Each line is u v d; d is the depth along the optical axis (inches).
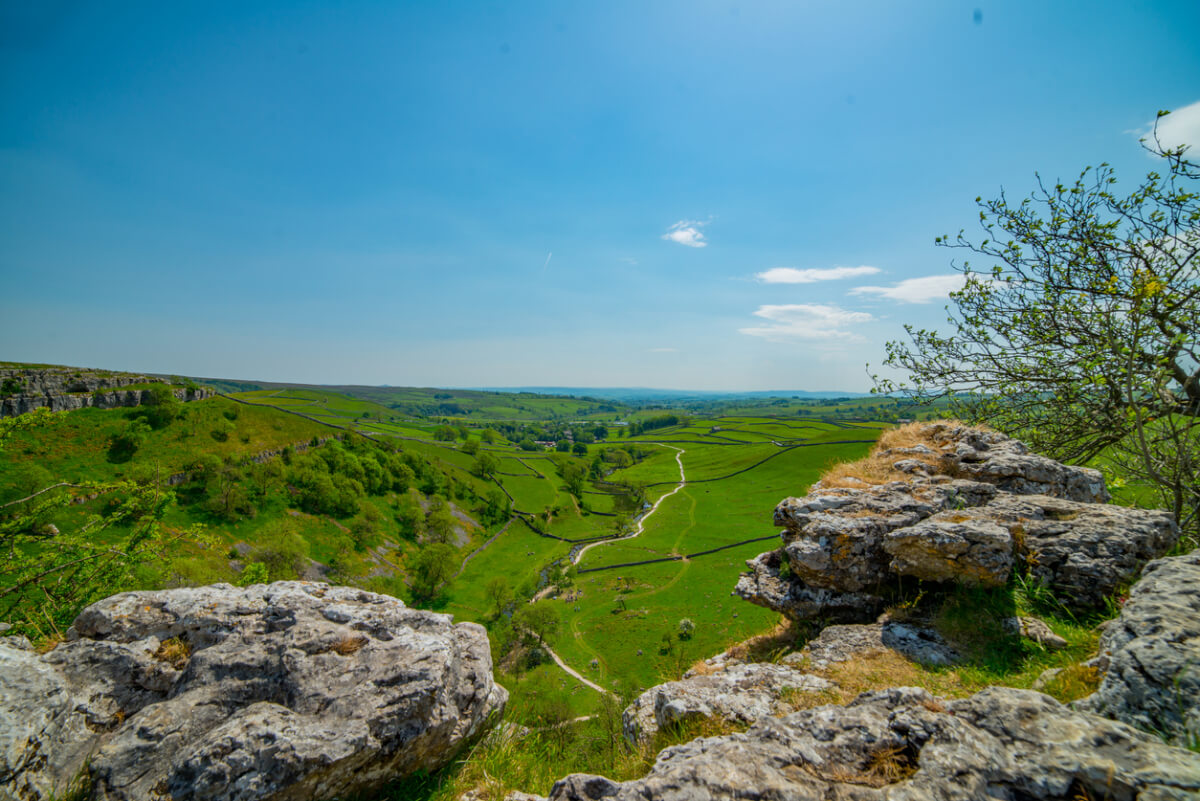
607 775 250.5
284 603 254.2
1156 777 120.0
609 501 5561.0
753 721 229.0
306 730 184.4
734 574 3176.7
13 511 809.5
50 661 214.7
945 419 527.8
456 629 277.9
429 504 4471.0
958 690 238.1
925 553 310.5
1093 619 268.5
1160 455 430.0
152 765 181.5
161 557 791.1
